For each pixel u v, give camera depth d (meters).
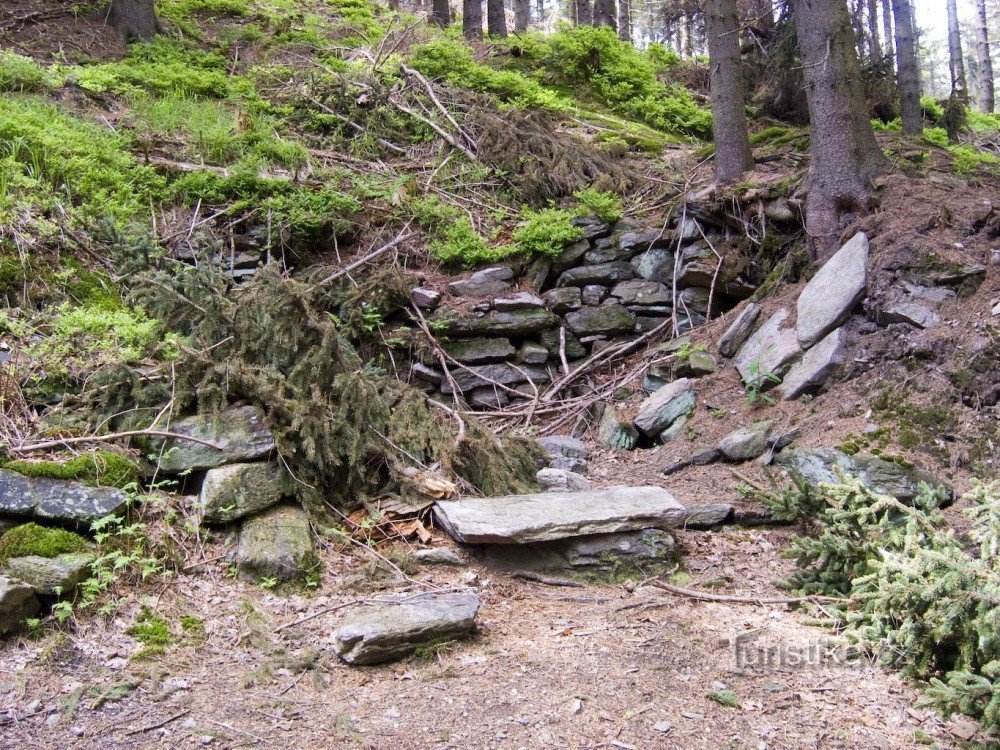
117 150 8.28
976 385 5.59
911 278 6.39
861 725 3.27
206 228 7.88
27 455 4.50
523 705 3.37
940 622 3.37
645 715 3.30
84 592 3.85
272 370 5.26
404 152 10.27
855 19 13.40
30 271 6.18
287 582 4.29
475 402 8.05
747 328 7.34
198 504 4.59
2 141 7.43
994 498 3.69
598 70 13.49
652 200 9.25
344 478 5.18
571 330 8.38
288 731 3.20
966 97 13.23
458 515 4.79
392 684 3.56
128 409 5.05
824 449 5.53
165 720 3.23
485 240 8.74
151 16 12.37
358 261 7.88
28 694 3.32
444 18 18.03
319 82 10.79
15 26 11.30
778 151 9.40
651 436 7.11
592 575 4.74
